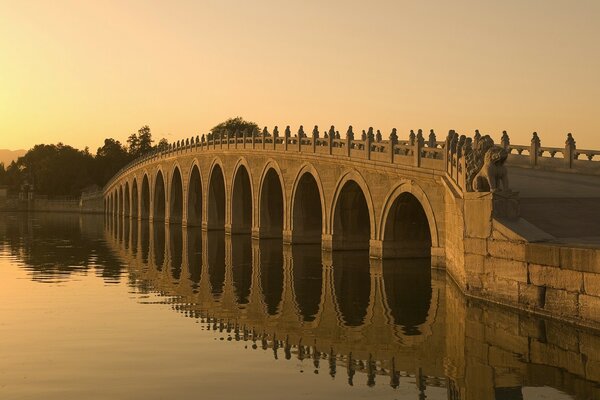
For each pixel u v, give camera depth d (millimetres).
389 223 41000
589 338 19141
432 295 27609
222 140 72062
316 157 49344
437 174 34219
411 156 37312
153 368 16797
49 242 61031
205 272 36750
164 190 105750
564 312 20719
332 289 29969
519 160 39938
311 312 24453
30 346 19141
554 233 24422
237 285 31625
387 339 19891
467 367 16703
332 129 47969
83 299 27547
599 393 14531
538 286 21906
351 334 20672
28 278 34375
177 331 21188
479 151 26688
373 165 41188
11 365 17094
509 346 18656
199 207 88062
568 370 16312
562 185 32031
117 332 21047
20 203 172000
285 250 50031
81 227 89562
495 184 25109
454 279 30797
